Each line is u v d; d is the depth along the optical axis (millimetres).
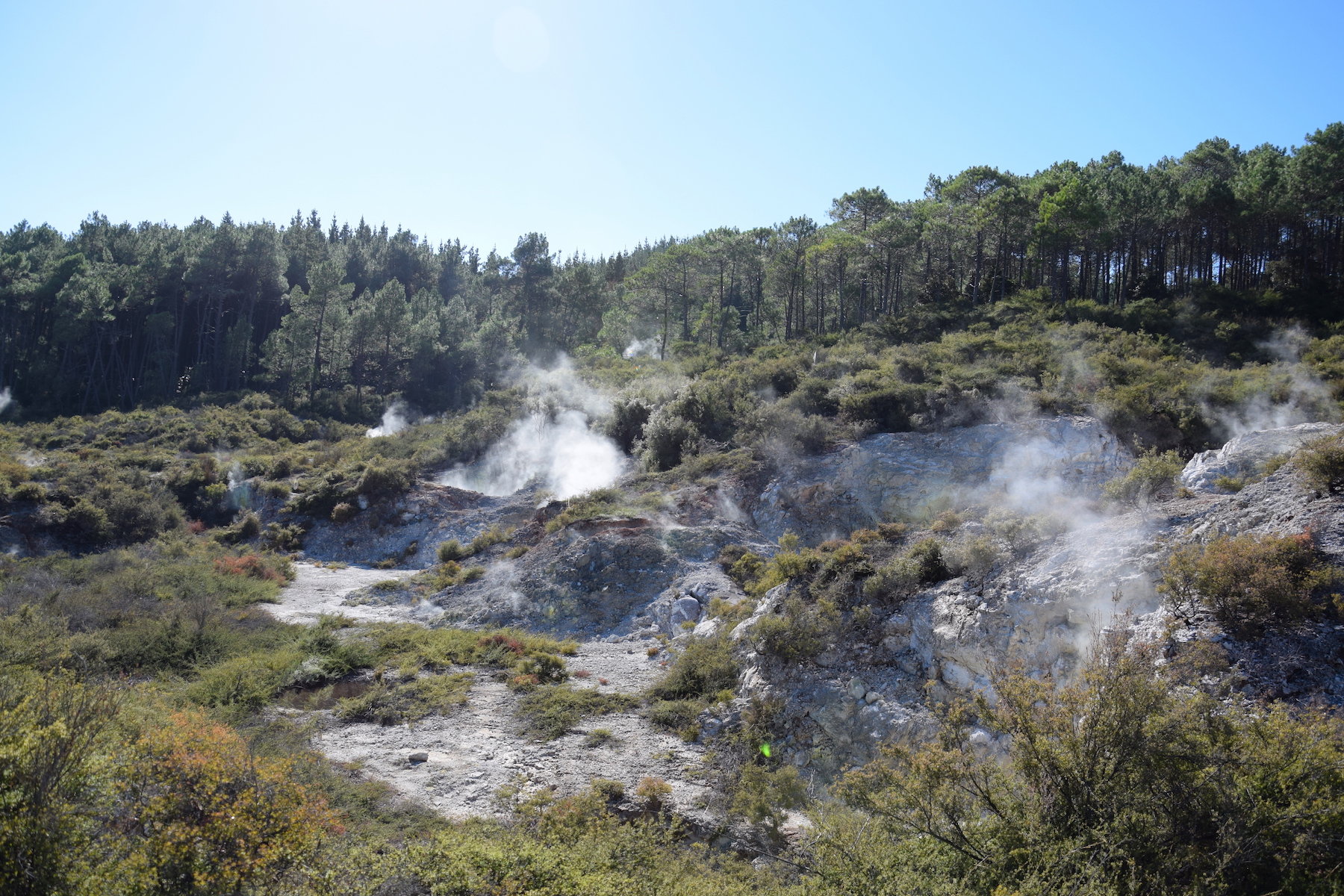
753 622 18672
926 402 36094
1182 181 62375
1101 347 42719
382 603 28922
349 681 18797
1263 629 10867
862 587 17234
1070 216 54594
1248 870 7004
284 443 57969
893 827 8852
